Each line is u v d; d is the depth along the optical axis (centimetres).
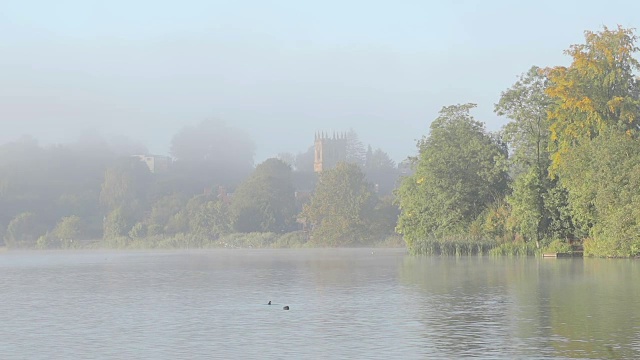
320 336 2592
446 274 5616
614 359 2092
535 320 2864
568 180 7800
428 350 2292
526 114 9144
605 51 7888
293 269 7031
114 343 2511
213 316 3194
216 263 8875
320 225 17925
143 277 6116
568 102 7862
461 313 3144
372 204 17812
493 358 2147
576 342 2362
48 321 3114
